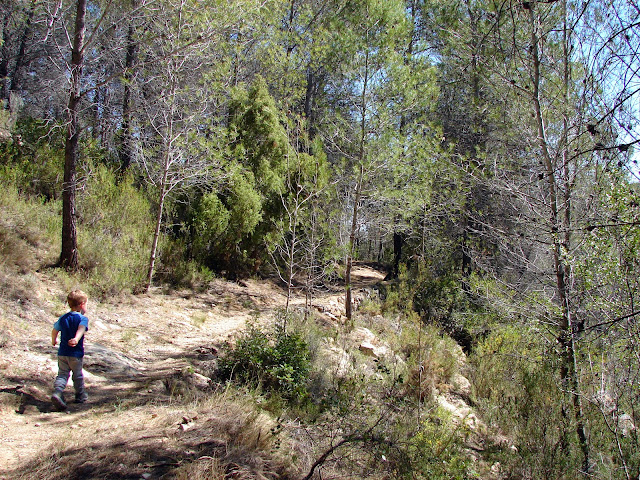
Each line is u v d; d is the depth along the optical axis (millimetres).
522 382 6301
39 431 4188
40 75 17078
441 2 11203
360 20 11711
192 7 9766
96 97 13023
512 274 11227
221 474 3664
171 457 3881
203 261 13227
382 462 4453
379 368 6512
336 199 12734
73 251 8984
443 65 15109
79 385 4949
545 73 7594
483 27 7754
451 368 8812
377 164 12336
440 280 13336
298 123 12281
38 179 11148
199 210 12383
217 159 11266
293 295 13766
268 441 4453
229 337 8242
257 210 13156
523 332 7738
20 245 8453
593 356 6199
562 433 5234
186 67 11062
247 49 15484
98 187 11750
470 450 5773
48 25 9148
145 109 11312
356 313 12969
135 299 9555
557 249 6625
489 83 8164
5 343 5758
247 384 5922
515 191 7551
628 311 5125
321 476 4215
